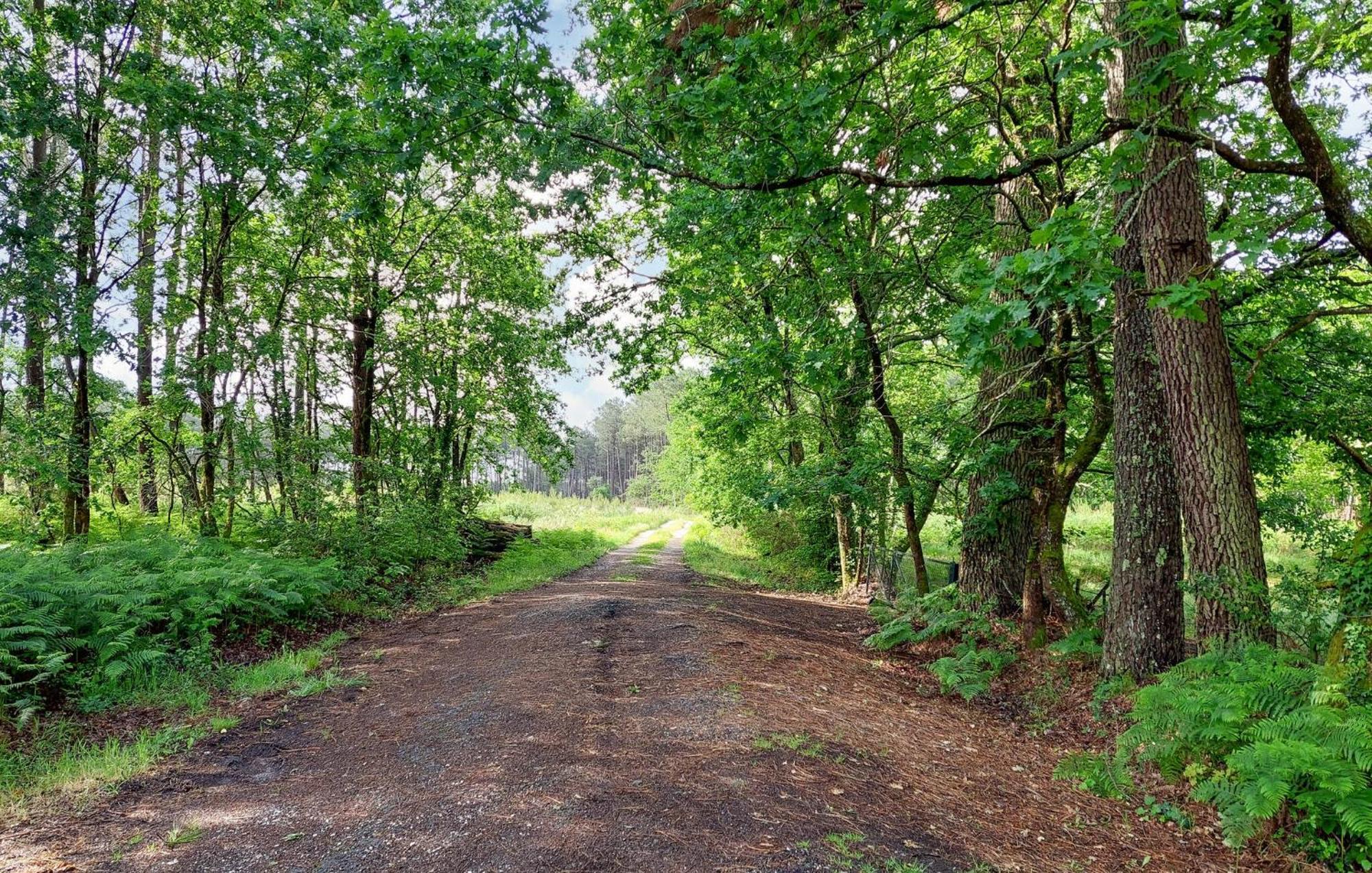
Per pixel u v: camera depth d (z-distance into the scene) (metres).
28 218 10.25
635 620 9.55
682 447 19.81
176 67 10.99
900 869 3.39
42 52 10.73
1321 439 7.88
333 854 3.45
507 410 17.86
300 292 14.52
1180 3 4.46
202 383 11.65
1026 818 4.43
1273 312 8.12
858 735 5.49
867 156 5.92
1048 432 8.54
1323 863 3.75
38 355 12.83
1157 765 5.11
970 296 4.44
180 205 12.70
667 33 5.50
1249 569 5.54
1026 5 7.16
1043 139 7.35
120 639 6.60
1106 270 4.00
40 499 11.45
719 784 4.23
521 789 4.18
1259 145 6.87
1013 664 8.07
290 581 9.58
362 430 15.59
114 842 3.58
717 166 6.67
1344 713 4.12
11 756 4.70
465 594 13.02
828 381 8.07
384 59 4.70
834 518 17.17
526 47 5.06
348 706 6.18
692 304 12.65
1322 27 5.75
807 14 5.34
